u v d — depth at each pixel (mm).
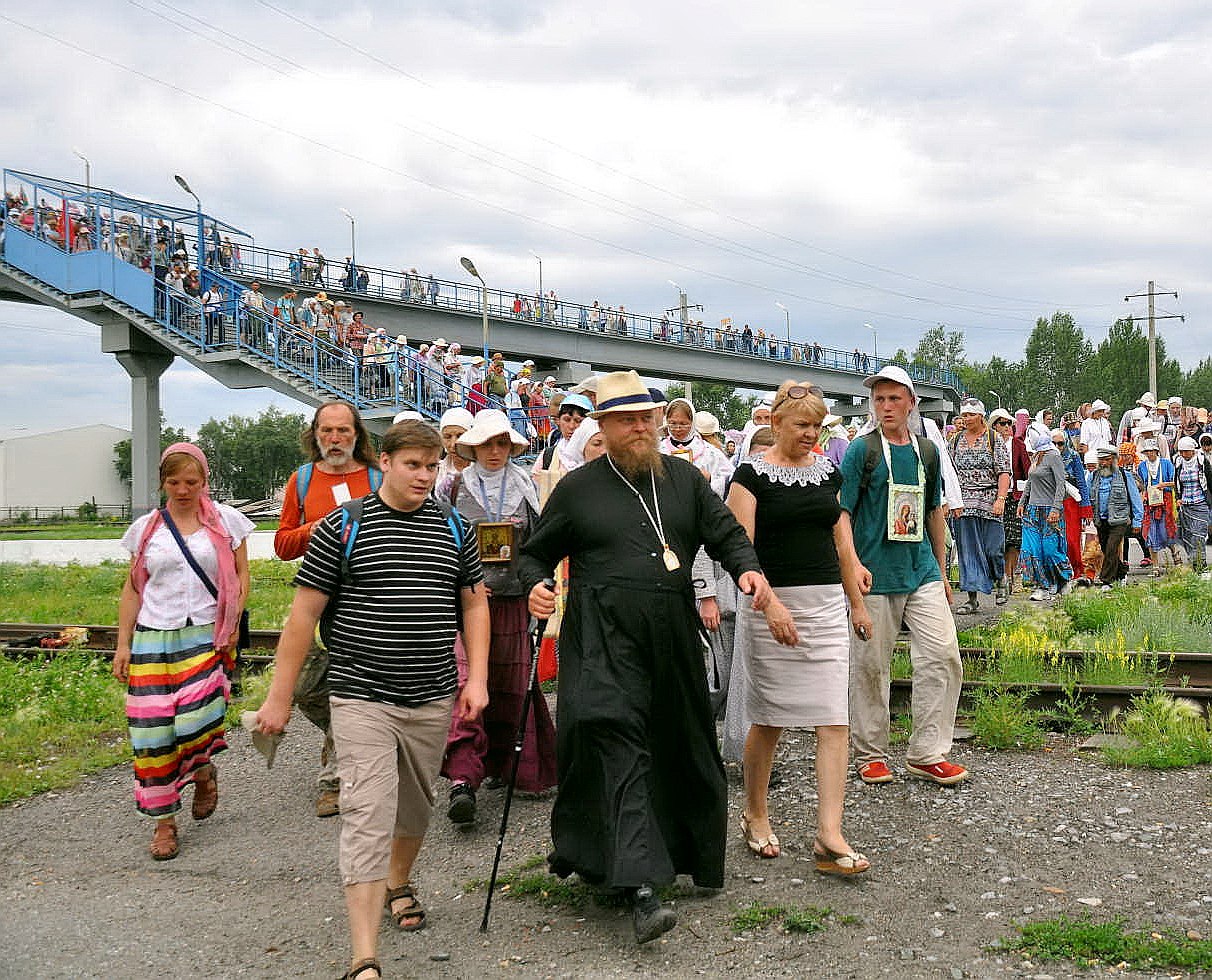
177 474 5973
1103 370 120875
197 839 6043
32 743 8070
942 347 161750
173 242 35781
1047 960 4113
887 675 6395
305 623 4406
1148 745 6695
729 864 5230
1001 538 12414
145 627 5918
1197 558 17266
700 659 4789
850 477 6289
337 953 4496
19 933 4801
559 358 55969
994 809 5844
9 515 93188
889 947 4277
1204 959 4008
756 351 70312
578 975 4156
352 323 32219
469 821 5848
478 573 4676
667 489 4895
